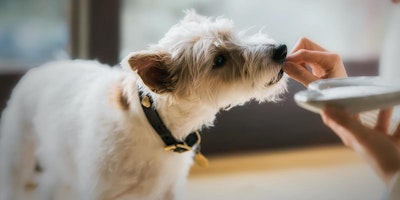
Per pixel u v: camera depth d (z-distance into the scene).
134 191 1.48
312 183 2.46
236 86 1.44
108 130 1.44
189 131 1.48
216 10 2.63
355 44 2.96
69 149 1.59
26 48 2.45
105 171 1.44
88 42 2.38
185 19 1.56
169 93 1.41
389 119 1.08
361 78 1.12
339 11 2.89
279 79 1.46
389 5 2.68
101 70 1.70
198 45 1.41
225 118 2.71
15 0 2.38
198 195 2.27
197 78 1.42
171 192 1.60
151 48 1.45
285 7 2.74
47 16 2.43
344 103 0.96
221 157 2.72
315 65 1.39
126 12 2.48
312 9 2.81
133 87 1.41
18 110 1.83
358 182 2.47
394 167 0.94
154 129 1.42
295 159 2.76
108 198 1.47
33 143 1.89
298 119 2.86
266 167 2.65
